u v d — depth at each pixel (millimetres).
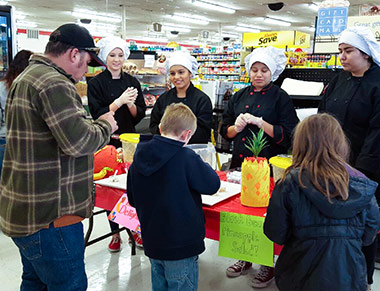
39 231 1407
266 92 2418
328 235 1267
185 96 2627
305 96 3340
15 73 2873
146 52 5414
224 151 5840
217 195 1834
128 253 2891
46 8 15773
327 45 3008
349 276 1249
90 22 18578
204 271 2615
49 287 1502
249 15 17984
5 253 2932
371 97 2000
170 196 1511
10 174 1439
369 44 1946
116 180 2062
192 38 27484
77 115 1351
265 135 2342
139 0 14344
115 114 2854
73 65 1469
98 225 3443
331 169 1248
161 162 1495
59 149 1399
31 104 1342
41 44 6004
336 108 2156
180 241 1522
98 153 2205
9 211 1420
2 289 2391
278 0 14445
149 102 4652
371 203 1293
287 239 1380
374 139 1942
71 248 1468
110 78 2910
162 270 1660
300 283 1305
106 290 2369
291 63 4055
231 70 11383
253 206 1704
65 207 1426
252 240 1562
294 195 1302
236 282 2465
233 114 2604
